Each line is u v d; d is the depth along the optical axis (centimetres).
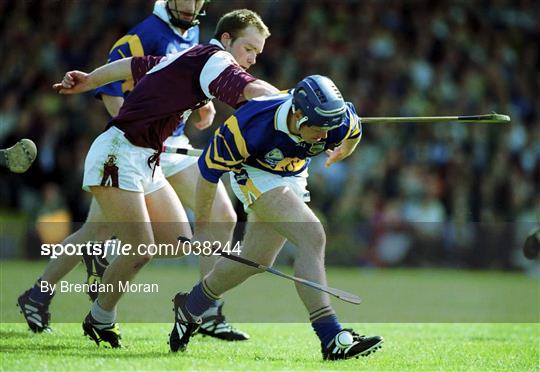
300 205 2034
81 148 5719
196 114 3712
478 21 7031
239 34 2256
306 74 6444
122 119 2148
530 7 7394
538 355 2261
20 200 5588
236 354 2152
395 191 5747
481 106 6438
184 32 2659
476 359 2164
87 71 6378
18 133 5812
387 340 2523
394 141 6078
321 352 2125
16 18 6694
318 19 6762
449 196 5884
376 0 6894
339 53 6588
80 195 5562
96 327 2180
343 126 2048
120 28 6562
